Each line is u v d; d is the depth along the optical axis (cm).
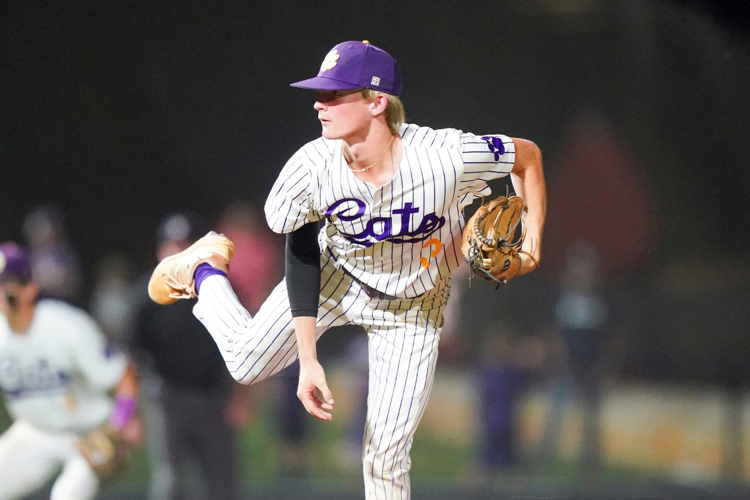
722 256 3356
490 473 2600
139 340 1805
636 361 2811
